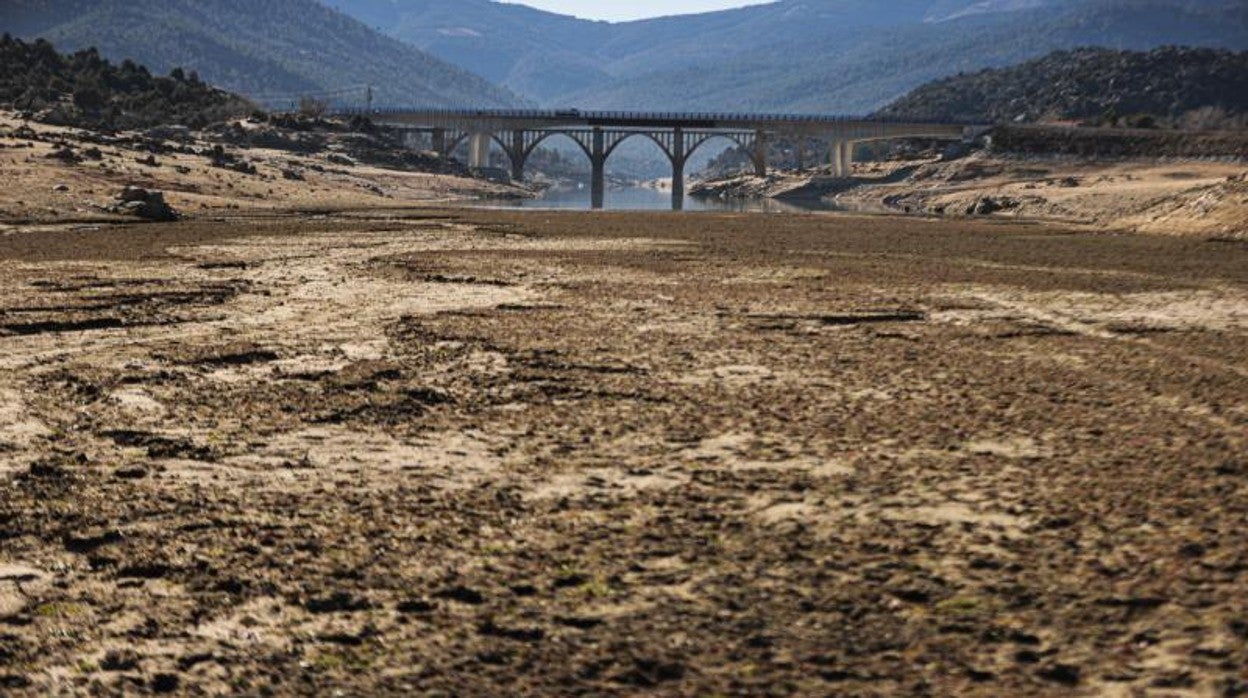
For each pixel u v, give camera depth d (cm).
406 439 2095
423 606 1394
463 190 15938
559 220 8319
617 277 4509
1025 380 2627
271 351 2884
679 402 2384
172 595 1425
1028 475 1866
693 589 1434
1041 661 1253
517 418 2250
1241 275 4881
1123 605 1373
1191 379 2650
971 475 1870
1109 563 1491
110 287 4009
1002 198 12069
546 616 1366
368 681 1230
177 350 2897
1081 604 1378
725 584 1447
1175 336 3312
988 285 4431
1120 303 3978
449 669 1250
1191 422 2223
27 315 3372
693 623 1345
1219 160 15412
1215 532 1586
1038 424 2203
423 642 1308
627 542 1583
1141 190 11725
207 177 11000
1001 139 17750
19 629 1341
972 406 2356
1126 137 16612
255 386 2511
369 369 2669
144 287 4022
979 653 1271
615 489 1814
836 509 1714
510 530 1630
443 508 1722
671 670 1243
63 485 1825
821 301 3897
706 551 1552
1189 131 17075
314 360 2791
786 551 1548
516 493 1794
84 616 1371
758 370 2716
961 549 1551
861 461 1956
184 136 16538
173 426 2175
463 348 2948
